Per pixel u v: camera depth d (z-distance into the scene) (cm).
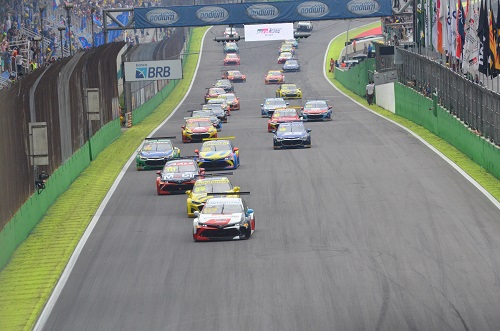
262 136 17138
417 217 9369
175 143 16800
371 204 10112
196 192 10006
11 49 16162
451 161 12688
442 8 16600
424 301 6512
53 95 11288
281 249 8231
